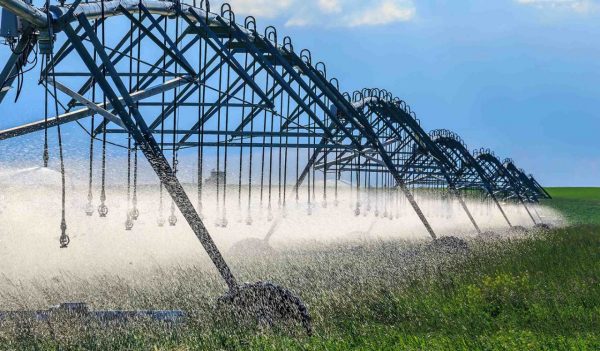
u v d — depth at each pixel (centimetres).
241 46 4169
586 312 2500
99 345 1898
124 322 2056
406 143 6244
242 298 2245
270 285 2241
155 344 1908
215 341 1959
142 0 3206
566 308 2545
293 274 3105
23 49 2605
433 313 2467
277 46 4366
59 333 1953
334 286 2819
